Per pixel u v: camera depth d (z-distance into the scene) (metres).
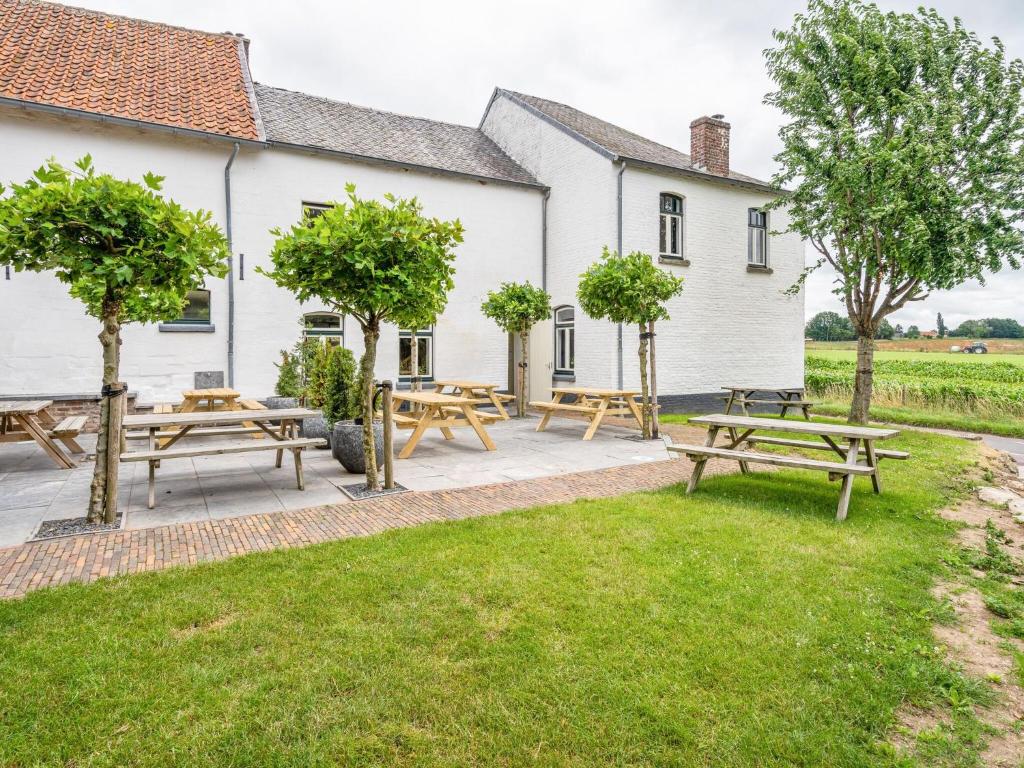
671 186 14.12
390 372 13.08
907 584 3.80
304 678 2.66
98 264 4.35
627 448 9.13
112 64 11.72
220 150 11.16
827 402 18.03
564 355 15.12
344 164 12.51
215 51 13.66
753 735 2.33
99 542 4.51
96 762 2.14
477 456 8.44
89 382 10.09
